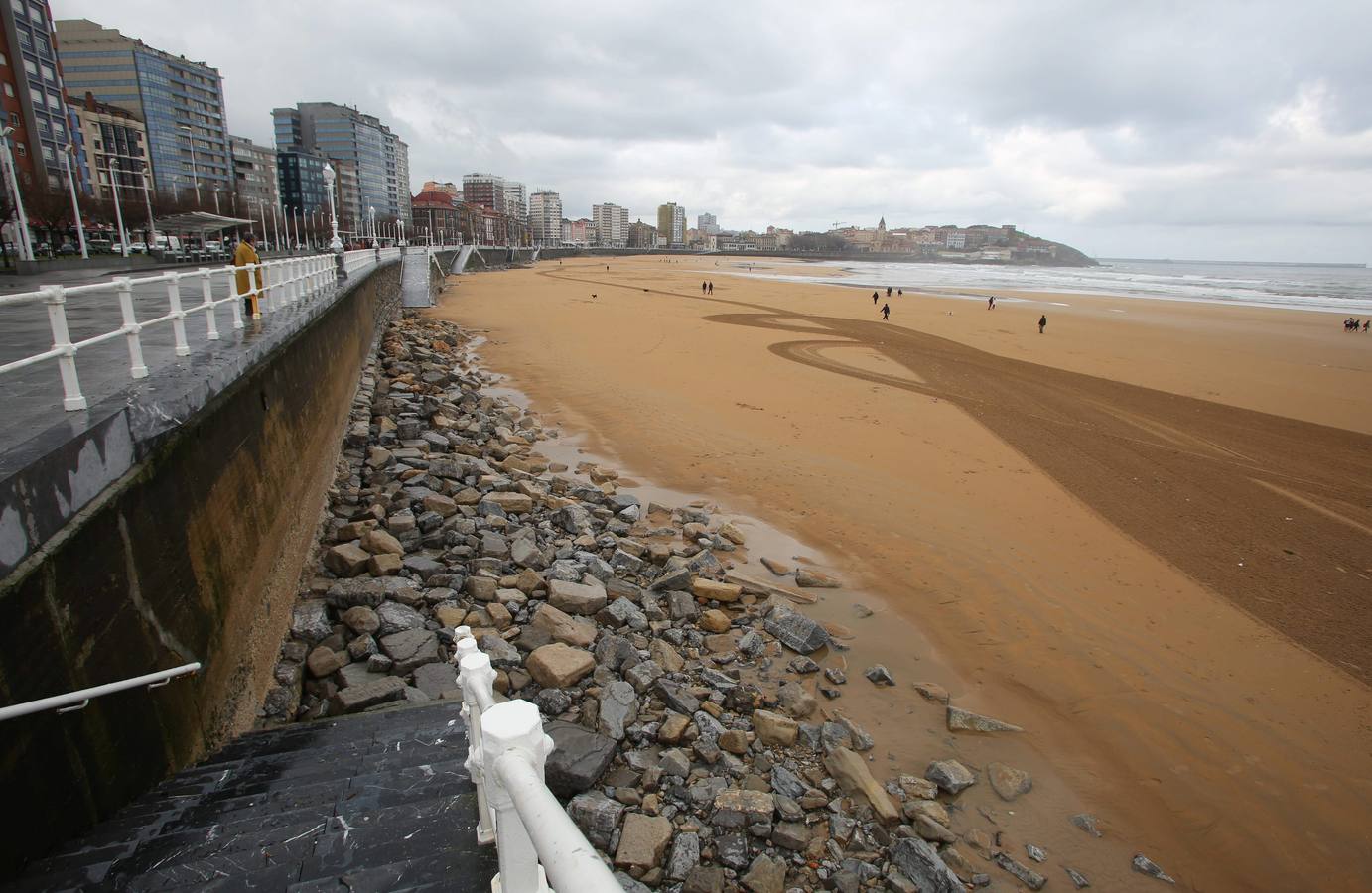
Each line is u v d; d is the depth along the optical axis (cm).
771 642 952
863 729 798
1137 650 980
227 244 5866
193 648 587
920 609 1073
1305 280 15088
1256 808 717
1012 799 711
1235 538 1345
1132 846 665
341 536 1107
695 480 1577
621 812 621
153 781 499
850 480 1591
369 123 17562
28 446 426
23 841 365
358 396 1955
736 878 581
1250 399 2466
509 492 1373
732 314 4619
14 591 368
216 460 691
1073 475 1662
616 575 1087
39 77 6756
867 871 591
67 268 3503
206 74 13162
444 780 471
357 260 2773
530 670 809
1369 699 892
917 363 2959
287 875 364
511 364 2841
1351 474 1719
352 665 798
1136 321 4831
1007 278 12619
